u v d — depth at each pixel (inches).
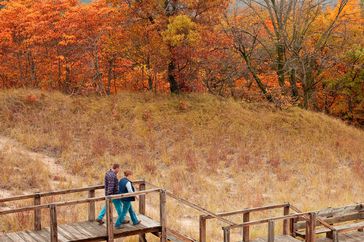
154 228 514.3
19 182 768.3
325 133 1229.7
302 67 1481.3
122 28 1251.2
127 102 1199.6
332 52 1542.8
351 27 1555.1
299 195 842.2
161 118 1145.4
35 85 1298.0
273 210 764.0
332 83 1617.9
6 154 885.2
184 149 1026.1
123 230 499.8
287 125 1221.7
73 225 525.3
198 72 1353.3
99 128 1080.2
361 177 972.6
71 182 807.7
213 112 1203.2
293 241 548.7
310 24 1537.9
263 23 1448.1
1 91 1181.7
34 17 1183.6
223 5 1263.5
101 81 1300.4
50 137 1008.9
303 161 1043.3
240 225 517.7
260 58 1501.0
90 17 1206.3
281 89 1380.4
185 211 735.1
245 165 973.8
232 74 1409.9
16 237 483.5
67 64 1256.8
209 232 644.7
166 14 1230.9
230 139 1104.2
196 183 862.5
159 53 1232.2
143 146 1030.4
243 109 1263.5
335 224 716.7
